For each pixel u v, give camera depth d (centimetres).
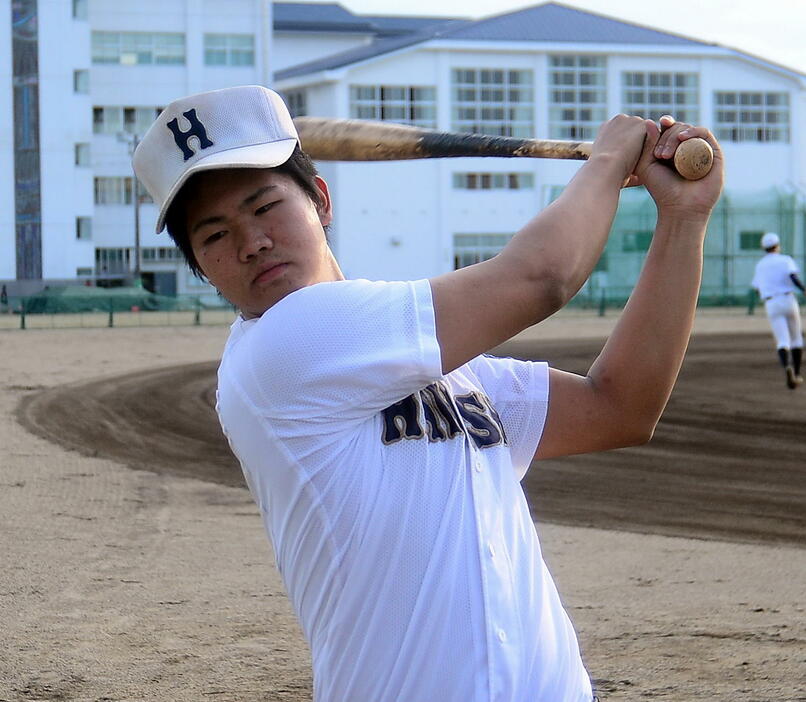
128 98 6644
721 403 1606
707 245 5369
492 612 193
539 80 6650
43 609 657
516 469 237
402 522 196
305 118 254
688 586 714
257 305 214
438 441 201
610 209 212
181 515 930
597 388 233
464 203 6538
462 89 6581
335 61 6881
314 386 197
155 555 791
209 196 209
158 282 6738
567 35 6675
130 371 2077
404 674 193
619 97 6744
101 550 805
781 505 985
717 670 543
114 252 6662
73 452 1234
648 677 533
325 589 200
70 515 924
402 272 6500
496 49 6538
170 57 6675
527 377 236
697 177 219
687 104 6875
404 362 196
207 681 535
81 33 6331
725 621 632
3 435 1345
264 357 201
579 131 6731
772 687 518
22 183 6303
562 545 834
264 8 6725
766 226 5441
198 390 1772
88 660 566
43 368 2144
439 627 192
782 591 702
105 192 6644
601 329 3353
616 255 5138
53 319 4259
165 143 211
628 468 1156
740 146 6950
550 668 199
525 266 200
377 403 199
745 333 3083
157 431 1388
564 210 206
